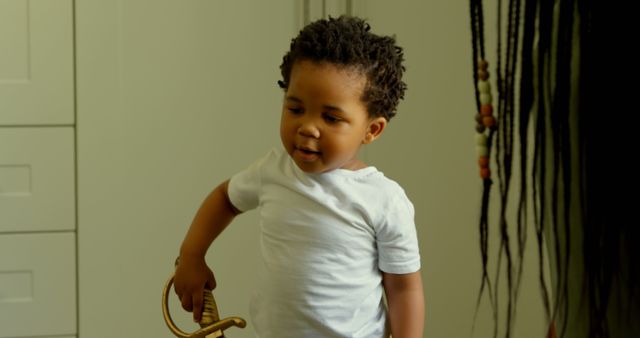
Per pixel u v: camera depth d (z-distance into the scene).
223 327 0.88
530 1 0.78
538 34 0.82
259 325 0.89
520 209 0.80
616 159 0.73
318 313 0.85
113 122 1.74
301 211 0.86
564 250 0.80
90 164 1.74
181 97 1.76
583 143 0.74
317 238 0.85
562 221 0.80
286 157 0.90
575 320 0.80
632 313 0.75
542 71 0.77
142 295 1.78
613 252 0.75
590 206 0.74
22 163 1.72
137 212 1.77
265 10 1.77
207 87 1.77
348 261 0.86
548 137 0.81
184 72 1.76
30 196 1.73
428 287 1.88
